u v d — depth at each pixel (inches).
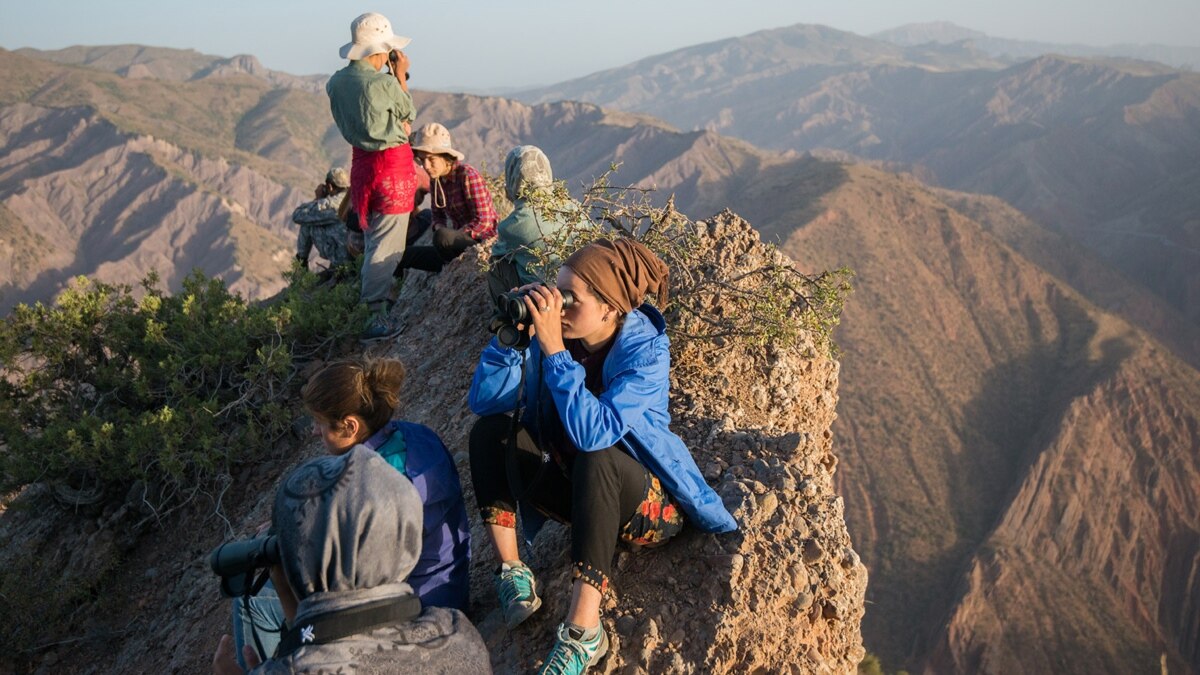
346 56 267.4
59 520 267.7
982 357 7317.9
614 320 130.4
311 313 300.8
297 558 100.1
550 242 214.8
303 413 275.0
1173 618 5324.8
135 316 301.7
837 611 134.0
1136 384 6624.0
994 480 6082.7
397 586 103.5
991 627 4847.4
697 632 127.3
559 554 144.3
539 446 132.3
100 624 239.0
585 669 124.0
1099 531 5634.8
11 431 271.3
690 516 132.3
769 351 201.3
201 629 213.0
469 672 103.4
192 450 259.6
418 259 300.8
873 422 6422.2
